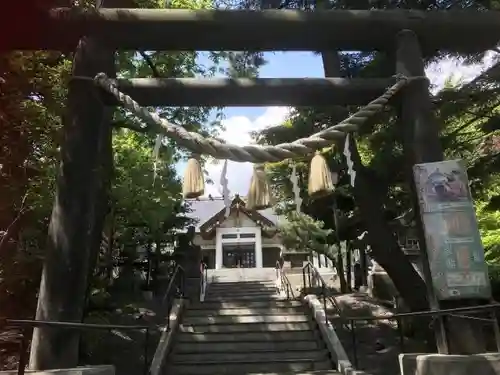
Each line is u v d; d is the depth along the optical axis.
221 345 9.31
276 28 5.45
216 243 30.02
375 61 8.21
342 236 11.49
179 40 5.53
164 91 5.41
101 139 5.20
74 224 4.70
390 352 8.73
